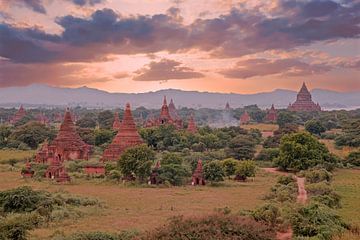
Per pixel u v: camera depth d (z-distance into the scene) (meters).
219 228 29.62
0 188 77.75
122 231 40.97
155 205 62.59
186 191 78.56
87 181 90.56
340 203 60.38
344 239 36.69
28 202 55.97
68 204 60.28
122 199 68.38
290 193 67.56
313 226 39.44
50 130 163.75
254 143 142.88
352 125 176.50
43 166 100.06
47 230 45.31
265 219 42.88
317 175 87.56
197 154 121.81
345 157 118.88
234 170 95.12
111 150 114.69
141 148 90.19
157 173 88.69
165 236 29.22
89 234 38.12
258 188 82.62
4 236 39.53
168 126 147.88
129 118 117.62
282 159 107.19
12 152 137.25
